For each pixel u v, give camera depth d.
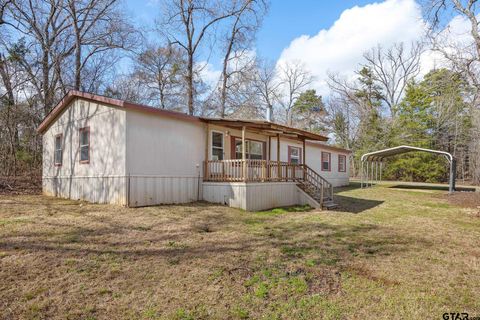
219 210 9.23
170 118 10.20
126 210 8.32
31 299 3.32
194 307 3.26
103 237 5.65
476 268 4.68
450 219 9.29
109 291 3.57
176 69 24.95
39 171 16.58
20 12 17.69
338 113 37.47
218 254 5.03
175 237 5.95
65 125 11.73
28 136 17.27
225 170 10.77
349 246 5.81
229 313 3.15
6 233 5.62
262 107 30.12
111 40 20.94
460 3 12.88
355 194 16.77
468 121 26.50
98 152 9.92
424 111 29.25
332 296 3.61
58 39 19.67
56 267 4.16
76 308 3.18
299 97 40.28
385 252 5.46
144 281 3.87
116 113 9.30
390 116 35.06
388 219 9.11
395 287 3.90
